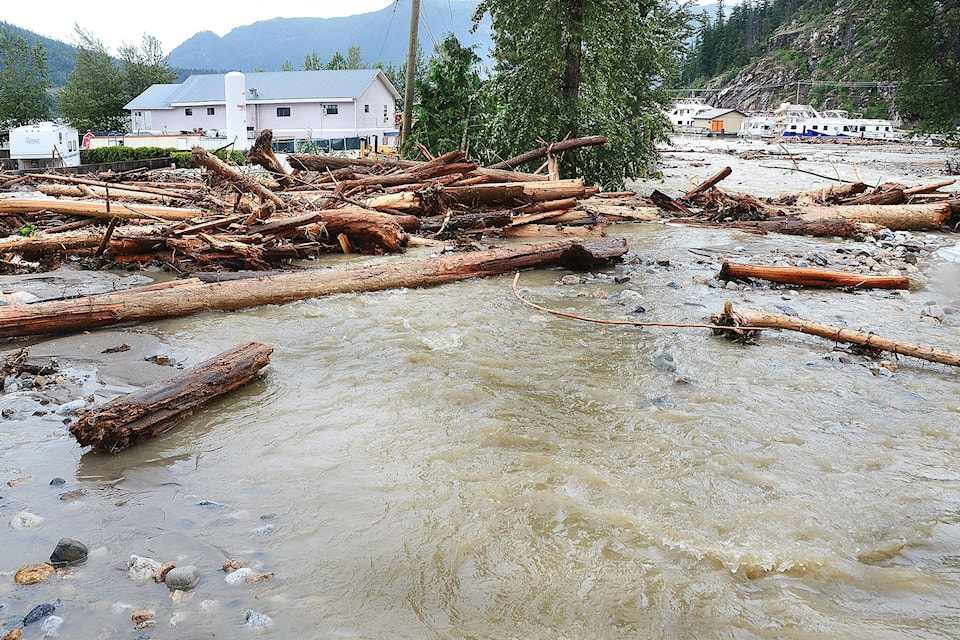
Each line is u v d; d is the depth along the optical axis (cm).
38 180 2194
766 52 16275
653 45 2439
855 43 13612
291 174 1989
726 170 1830
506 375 625
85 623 303
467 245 1280
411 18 2603
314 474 441
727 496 418
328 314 825
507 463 456
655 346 717
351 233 1252
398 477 437
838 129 9862
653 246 1352
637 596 326
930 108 4188
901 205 1689
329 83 5581
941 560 358
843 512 402
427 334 743
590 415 539
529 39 2123
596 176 2217
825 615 314
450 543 366
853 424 527
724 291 973
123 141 4319
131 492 418
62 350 679
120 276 1038
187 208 1426
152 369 627
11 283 965
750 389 598
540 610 316
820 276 990
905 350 668
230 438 493
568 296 932
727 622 309
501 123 2234
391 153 3859
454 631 302
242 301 846
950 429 520
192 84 5750
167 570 339
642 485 429
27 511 392
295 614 311
